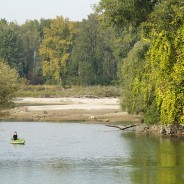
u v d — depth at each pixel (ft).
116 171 282.56
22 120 613.93
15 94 414.41
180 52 253.44
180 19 258.98
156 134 458.09
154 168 289.74
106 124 563.48
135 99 455.63
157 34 261.85
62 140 428.97
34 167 298.97
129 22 306.14
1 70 406.82
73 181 257.75
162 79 259.19
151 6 296.10
